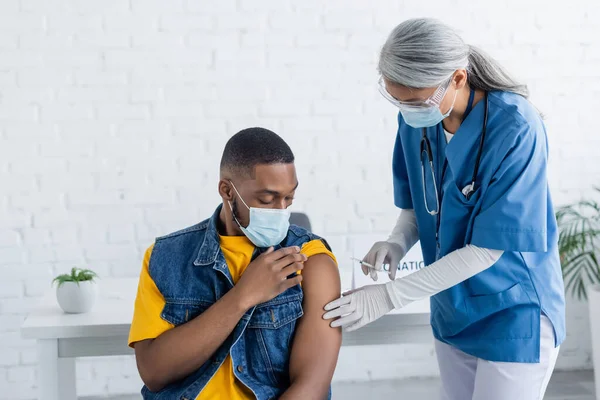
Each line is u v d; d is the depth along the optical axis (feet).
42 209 9.46
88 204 9.52
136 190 9.57
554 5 9.80
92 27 9.27
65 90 9.32
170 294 4.87
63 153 9.41
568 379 10.18
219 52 9.48
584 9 9.84
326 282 4.94
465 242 5.38
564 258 9.68
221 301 4.61
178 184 9.61
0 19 9.12
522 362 5.27
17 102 9.27
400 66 4.82
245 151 4.74
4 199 9.39
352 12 9.59
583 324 10.34
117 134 9.46
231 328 4.58
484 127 5.12
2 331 9.53
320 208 9.84
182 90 9.48
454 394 5.99
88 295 6.38
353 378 10.25
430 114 5.03
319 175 9.80
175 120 9.52
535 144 5.03
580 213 10.16
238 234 5.05
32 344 9.61
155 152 9.54
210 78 9.50
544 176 5.11
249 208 4.77
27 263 9.51
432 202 5.76
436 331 5.91
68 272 9.58
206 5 9.39
